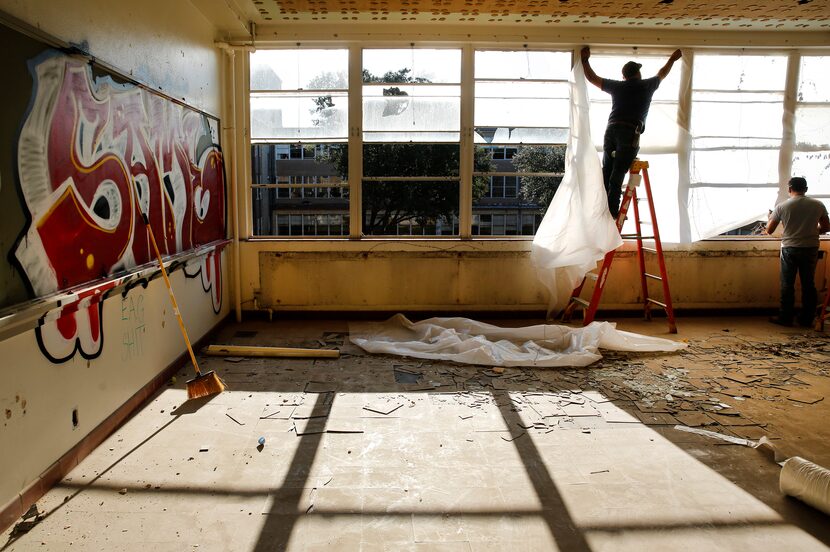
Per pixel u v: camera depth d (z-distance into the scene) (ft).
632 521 7.51
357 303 18.22
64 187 8.27
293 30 17.04
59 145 8.15
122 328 10.24
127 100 10.27
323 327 17.19
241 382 12.41
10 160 7.08
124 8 10.20
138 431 9.91
